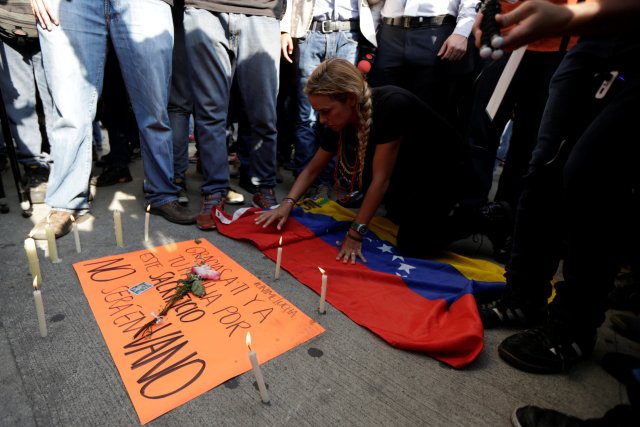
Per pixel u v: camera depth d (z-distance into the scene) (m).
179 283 1.61
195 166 3.68
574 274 1.25
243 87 2.39
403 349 1.39
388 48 2.59
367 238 2.22
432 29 2.41
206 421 1.03
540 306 1.58
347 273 1.82
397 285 1.80
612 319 1.68
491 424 1.13
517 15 0.76
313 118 3.03
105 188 2.72
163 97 2.12
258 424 1.04
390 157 1.84
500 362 1.39
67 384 1.10
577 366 1.40
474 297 1.68
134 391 1.09
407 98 1.80
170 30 2.07
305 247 2.09
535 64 2.19
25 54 2.28
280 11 2.33
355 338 1.43
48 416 1.00
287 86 3.44
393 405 1.15
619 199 1.11
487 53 0.78
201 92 2.23
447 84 2.65
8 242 1.86
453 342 1.33
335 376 1.24
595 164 1.08
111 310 1.42
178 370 1.18
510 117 2.40
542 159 1.36
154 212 2.34
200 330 1.36
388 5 2.55
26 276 1.59
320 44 2.74
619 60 1.10
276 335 1.38
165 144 2.22
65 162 2.03
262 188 2.68
